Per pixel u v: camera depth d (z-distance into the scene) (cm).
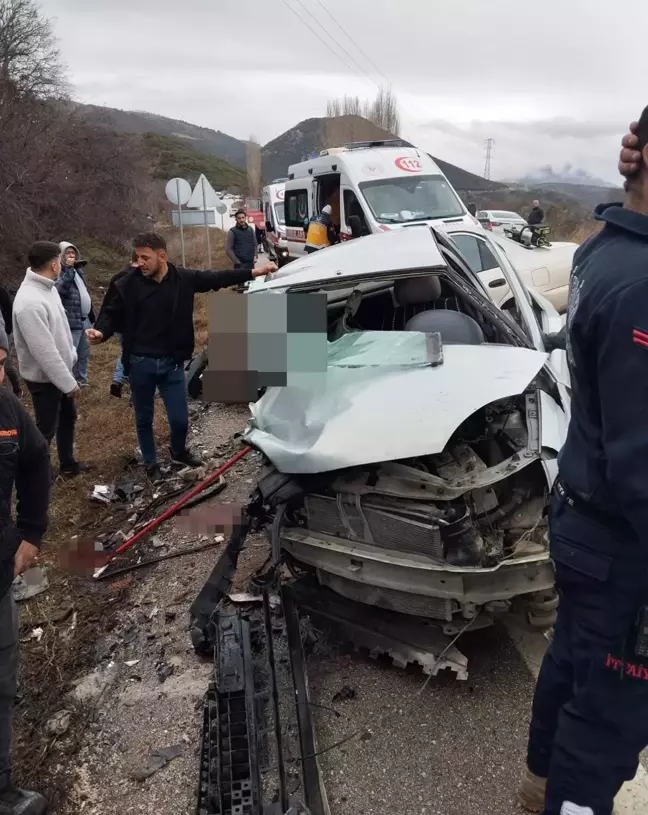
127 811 233
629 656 161
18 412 224
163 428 600
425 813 223
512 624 305
